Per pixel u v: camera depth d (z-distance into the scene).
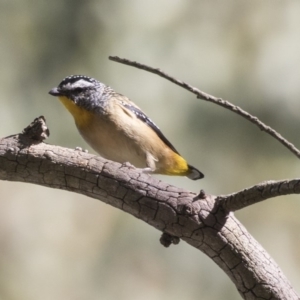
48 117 11.40
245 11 12.10
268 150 11.52
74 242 12.23
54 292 11.91
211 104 11.55
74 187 6.98
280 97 11.68
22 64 11.45
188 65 11.81
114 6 11.79
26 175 6.99
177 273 11.42
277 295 6.58
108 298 11.63
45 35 11.48
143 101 11.61
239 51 11.92
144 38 11.87
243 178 11.45
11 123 11.24
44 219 12.55
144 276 11.54
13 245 12.31
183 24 12.02
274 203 11.66
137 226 11.84
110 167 6.86
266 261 6.66
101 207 12.51
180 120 11.57
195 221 6.59
